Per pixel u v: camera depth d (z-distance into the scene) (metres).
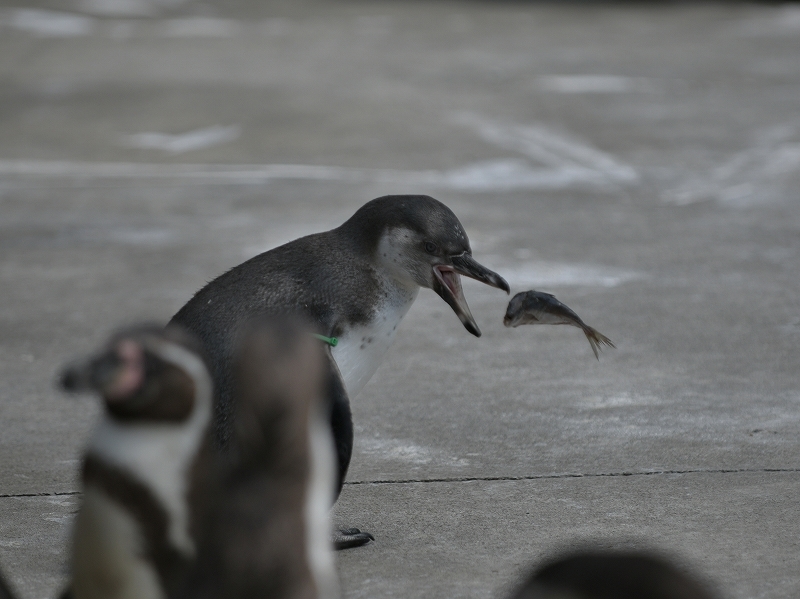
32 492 8.26
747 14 37.53
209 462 4.21
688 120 22.28
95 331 11.95
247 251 14.70
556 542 7.30
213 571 3.79
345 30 34.28
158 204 17.11
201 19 36.53
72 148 20.81
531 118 22.64
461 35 33.25
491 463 8.68
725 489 8.08
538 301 7.59
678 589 3.29
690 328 11.73
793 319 11.96
